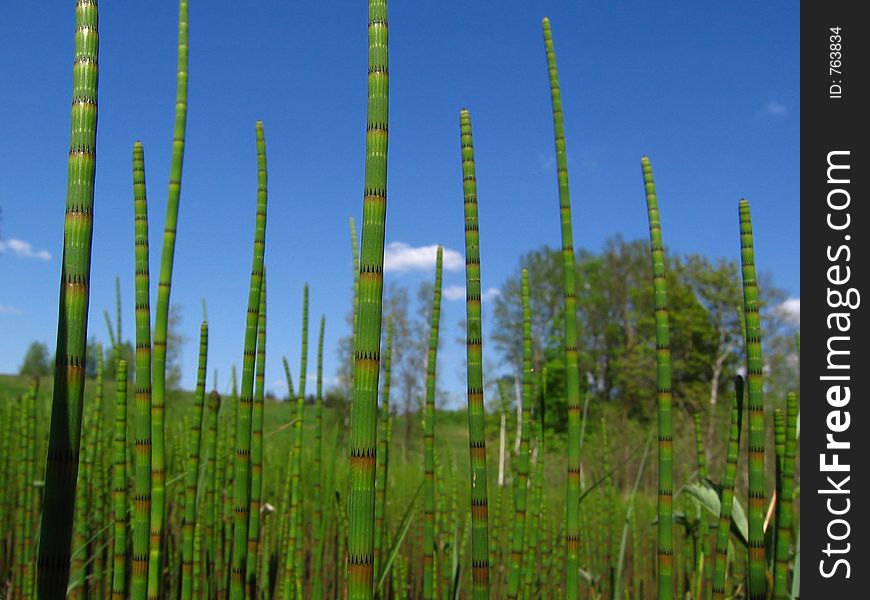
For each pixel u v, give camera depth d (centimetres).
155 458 182
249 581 213
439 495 308
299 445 272
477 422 167
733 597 258
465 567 350
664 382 167
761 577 161
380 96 113
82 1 100
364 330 112
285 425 286
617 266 2691
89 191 99
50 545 95
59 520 96
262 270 199
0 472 356
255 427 214
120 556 176
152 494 181
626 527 271
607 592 338
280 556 308
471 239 168
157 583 178
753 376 163
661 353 167
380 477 227
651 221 168
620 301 2677
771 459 476
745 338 166
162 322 182
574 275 178
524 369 202
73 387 97
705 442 767
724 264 1834
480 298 169
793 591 206
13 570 328
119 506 178
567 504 176
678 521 275
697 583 255
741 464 490
